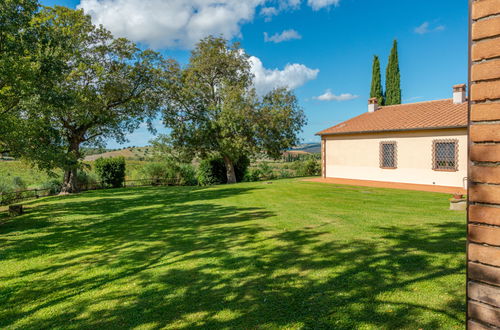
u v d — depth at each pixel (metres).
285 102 26.45
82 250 7.13
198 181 29.22
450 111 17.11
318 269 4.97
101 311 4.14
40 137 15.48
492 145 1.63
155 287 4.76
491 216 1.64
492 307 1.65
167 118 27.14
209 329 3.55
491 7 1.63
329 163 21.73
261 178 31.02
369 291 4.12
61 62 14.73
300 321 3.57
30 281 5.39
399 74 31.61
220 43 27.38
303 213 9.51
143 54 23.30
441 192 13.62
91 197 18.36
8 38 12.18
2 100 12.59
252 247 6.35
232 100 24.36
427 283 4.22
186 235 7.75
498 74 1.59
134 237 7.95
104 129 24.22
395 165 17.70
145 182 28.02
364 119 21.66
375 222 7.82
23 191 19.25
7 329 3.83
